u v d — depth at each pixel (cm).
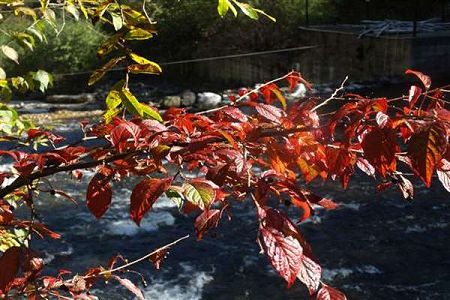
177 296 713
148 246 858
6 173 154
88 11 196
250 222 905
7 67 2297
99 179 139
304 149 143
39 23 227
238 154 129
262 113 141
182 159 132
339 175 145
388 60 1998
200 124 149
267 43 2553
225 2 164
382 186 161
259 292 716
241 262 789
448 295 699
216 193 119
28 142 199
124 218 962
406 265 771
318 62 2272
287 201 136
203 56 2666
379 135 114
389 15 2661
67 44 2416
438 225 885
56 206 1011
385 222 901
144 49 2798
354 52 2123
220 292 720
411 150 99
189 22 2709
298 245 110
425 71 1944
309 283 110
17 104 2205
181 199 137
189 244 849
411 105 125
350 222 903
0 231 197
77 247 855
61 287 188
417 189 1016
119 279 200
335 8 2680
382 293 707
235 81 2553
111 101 153
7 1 215
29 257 147
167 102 2039
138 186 118
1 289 141
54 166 151
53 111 2072
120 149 136
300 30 2406
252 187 129
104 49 156
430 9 2647
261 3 2561
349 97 149
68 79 2452
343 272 757
